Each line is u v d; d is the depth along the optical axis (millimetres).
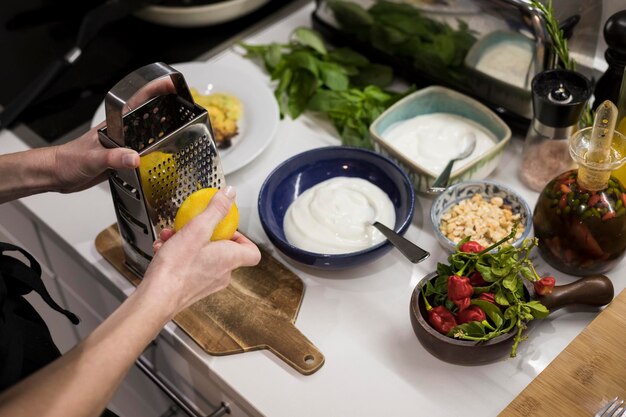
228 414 1074
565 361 906
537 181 1139
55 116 1375
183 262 801
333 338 1001
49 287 1434
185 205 904
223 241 856
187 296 818
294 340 985
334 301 1043
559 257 1016
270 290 1046
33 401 697
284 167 1140
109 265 1125
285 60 1351
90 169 932
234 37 1491
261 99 1302
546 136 1088
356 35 1391
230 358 988
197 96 1325
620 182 989
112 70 1457
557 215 987
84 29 1416
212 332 1002
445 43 1242
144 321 758
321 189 1102
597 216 959
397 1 1259
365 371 964
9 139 1343
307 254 1012
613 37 1036
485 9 1145
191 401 1179
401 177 1098
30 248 1367
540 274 1042
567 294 952
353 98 1271
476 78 1243
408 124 1230
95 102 1396
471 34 1193
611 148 948
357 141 1229
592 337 924
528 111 1202
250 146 1233
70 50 1406
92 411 722
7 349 841
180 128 926
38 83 1377
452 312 937
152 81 888
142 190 927
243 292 1045
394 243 1006
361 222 1064
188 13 1452
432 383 947
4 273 926
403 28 1286
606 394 876
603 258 992
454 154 1177
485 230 1055
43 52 1522
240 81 1336
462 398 930
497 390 935
